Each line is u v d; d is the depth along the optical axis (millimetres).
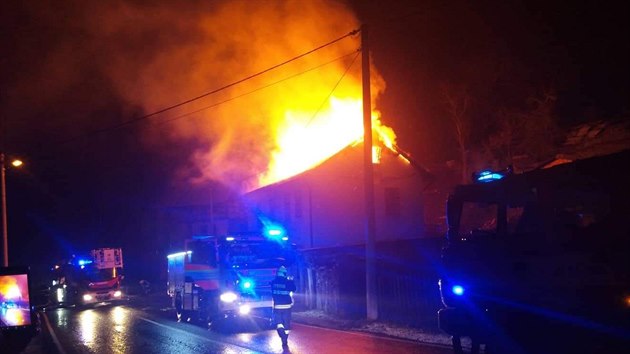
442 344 12977
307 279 24203
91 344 16422
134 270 58062
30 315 18453
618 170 7805
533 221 8961
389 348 12727
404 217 34062
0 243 28281
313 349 13141
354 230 32906
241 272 18547
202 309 19953
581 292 7852
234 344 14758
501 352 8906
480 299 9203
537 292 8336
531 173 8883
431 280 16938
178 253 22938
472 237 9859
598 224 7836
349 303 20500
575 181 8320
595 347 7691
